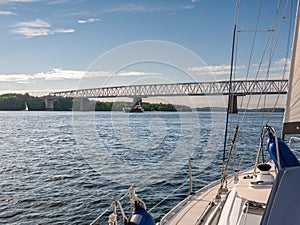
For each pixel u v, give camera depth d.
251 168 6.41
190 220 3.99
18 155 25.59
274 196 2.32
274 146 3.49
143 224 2.66
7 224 11.43
